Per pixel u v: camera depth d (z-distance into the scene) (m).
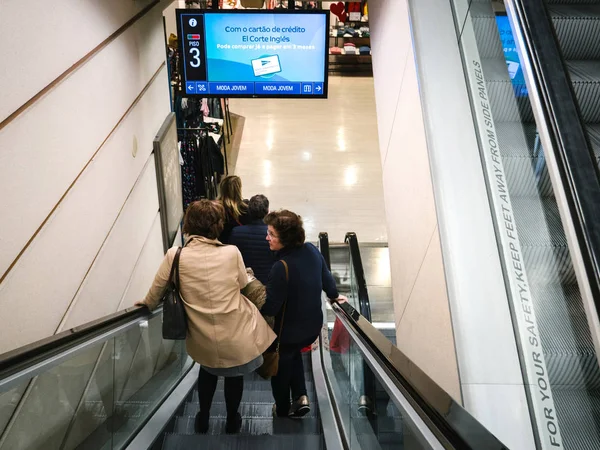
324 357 4.38
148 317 2.97
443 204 2.79
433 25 3.25
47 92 2.55
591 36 2.79
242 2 5.48
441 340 2.78
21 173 2.28
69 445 2.11
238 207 3.82
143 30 4.42
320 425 3.16
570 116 2.12
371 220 8.27
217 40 5.13
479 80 3.02
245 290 2.76
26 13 2.33
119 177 3.68
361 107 12.69
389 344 1.93
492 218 2.75
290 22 5.10
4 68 2.14
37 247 2.44
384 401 1.82
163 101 5.22
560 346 2.30
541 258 2.51
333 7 15.08
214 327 2.61
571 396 2.20
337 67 14.96
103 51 3.38
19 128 2.28
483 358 2.46
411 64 3.33
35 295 2.41
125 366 2.71
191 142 7.12
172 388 3.69
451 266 2.66
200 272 2.62
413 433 1.40
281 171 9.66
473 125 2.98
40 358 1.79
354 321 2.53
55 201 2.61
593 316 1.74
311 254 2.94
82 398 2.19
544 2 2.50
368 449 2.14
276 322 2.91
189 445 2.80
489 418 2.32
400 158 3.67
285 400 3.17
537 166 2.66
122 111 3.75
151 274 4.59
